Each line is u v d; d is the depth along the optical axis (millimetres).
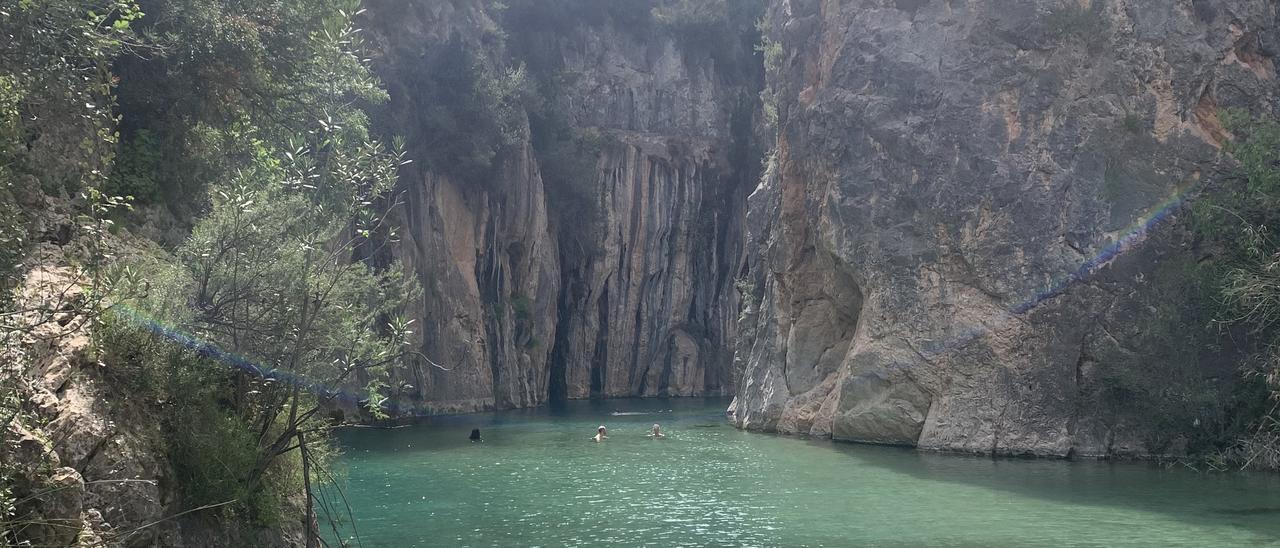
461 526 22719
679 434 45906
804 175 44375
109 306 12414
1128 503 25172
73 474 11086
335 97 23328
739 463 34281
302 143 17391
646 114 82812
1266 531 21484
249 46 20031
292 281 15039
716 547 20359
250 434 14750
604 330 80938
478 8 67125
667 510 24891
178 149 19531
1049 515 23641
